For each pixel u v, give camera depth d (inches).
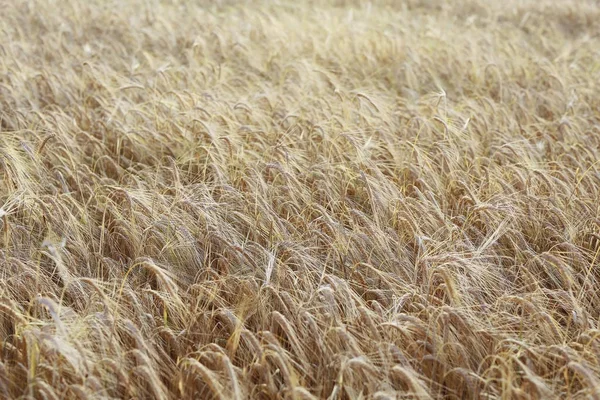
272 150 245.4
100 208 213.2
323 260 192.4
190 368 143.2
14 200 202.2
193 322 159.5
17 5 494.6
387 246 186.2
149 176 234.4
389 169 237.5
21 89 311.6
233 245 180.2
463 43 424.5
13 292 173.0
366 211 220.2
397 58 395.2
